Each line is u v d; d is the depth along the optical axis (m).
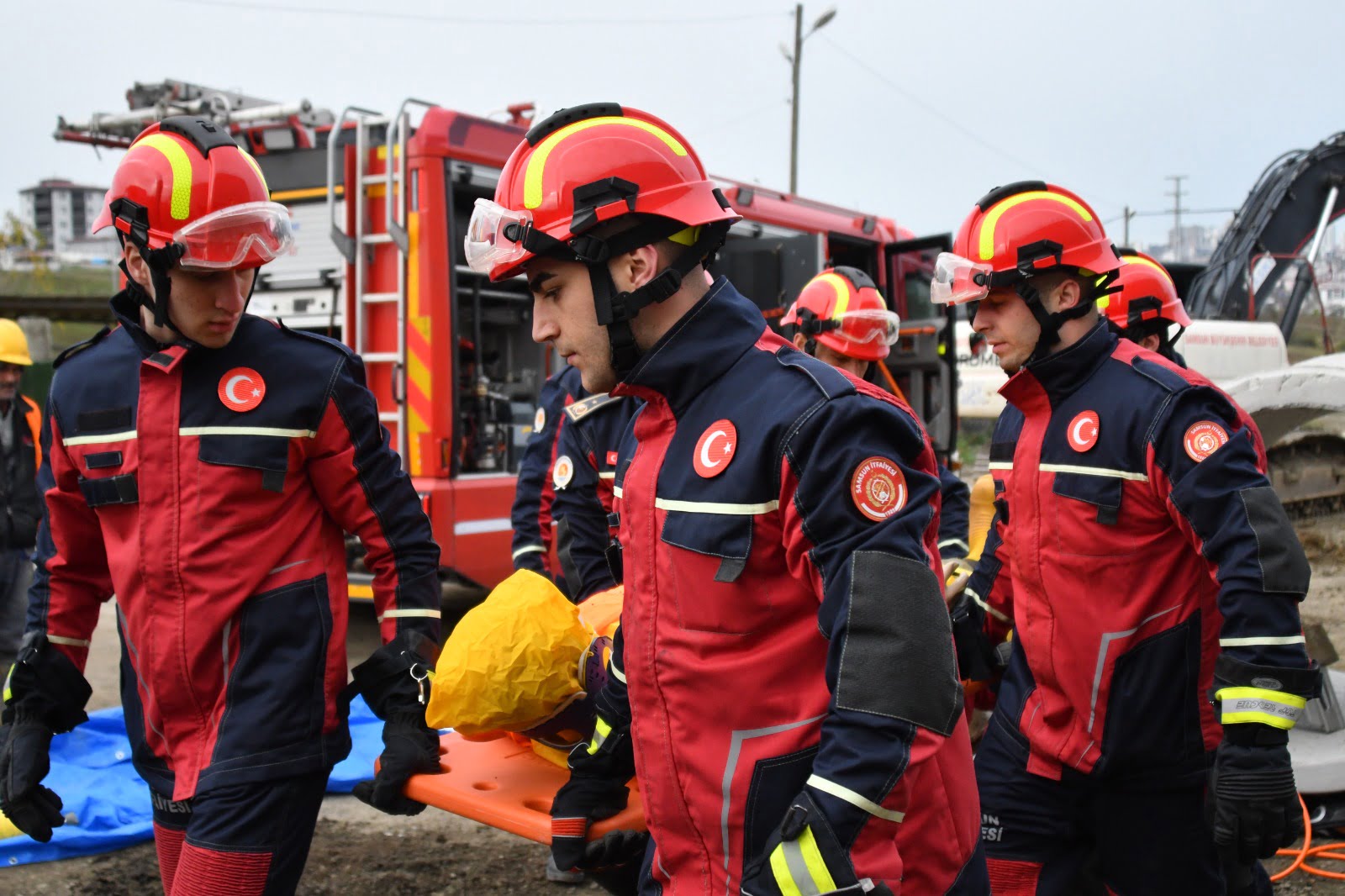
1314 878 3.63
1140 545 2.44
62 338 23.16
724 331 1.61
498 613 2.29
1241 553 2.17
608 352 1.63
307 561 2.25
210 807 2.12
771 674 1.54
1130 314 3.79
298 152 7.00
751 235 8.63
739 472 1.53
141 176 2.08
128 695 2.30
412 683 2.31
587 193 1.55
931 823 1.58
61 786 4.25
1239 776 2.13
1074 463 2.50
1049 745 2.55
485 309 7.58
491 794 2.26
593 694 2.27
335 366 2.25
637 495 1.66
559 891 3.61
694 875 1.65
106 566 2.44
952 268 2.63
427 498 6.49
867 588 1.41
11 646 5.05
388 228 6.46
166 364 2.14
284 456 2.19
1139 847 2.52
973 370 16.16
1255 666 2.12
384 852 3.92
